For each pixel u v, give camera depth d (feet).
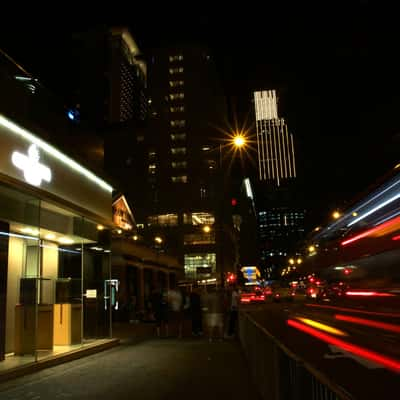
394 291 45.03
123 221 114.32
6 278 40.40
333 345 48.34
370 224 49.11
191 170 333.21
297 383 14.71
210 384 31.27
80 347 48.73
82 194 56.59
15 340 42.96
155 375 35.24
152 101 353.72
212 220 315.99
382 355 40.96
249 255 440.04
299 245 101.96
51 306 46.93
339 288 65.92
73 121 60.29
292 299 191.83
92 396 28.35
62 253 56.34
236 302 65.46
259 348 27.71
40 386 31.96
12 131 41.06
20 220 42.16
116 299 104.78
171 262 182.39
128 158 346.33
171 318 106.22
